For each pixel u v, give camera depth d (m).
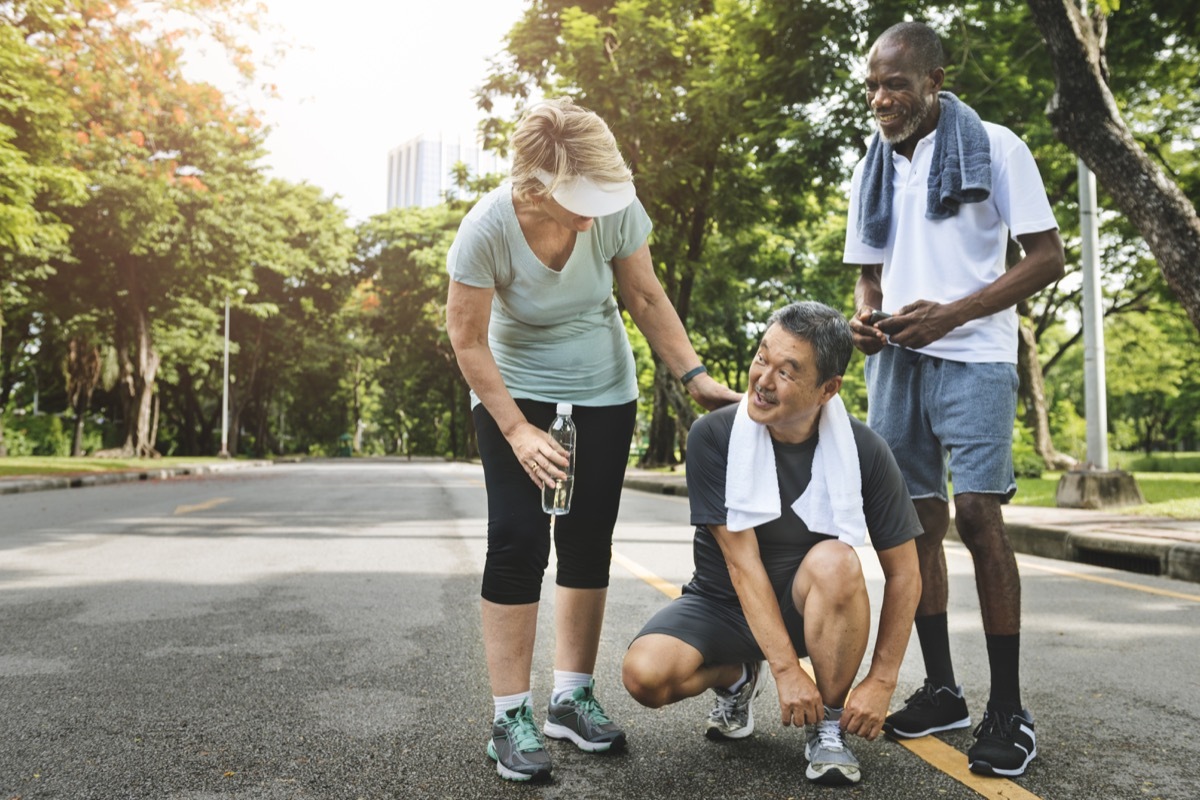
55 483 16.66
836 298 28.08
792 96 12.73
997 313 2.78
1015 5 12.29
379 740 2.70
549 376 2.65
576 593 2.73
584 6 18.30
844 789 2.31
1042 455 20.58
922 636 2.84
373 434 85.56
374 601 4.96
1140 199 6.94
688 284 19.61
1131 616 4.71
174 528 8.84
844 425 2.41
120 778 2.38
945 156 2.81
